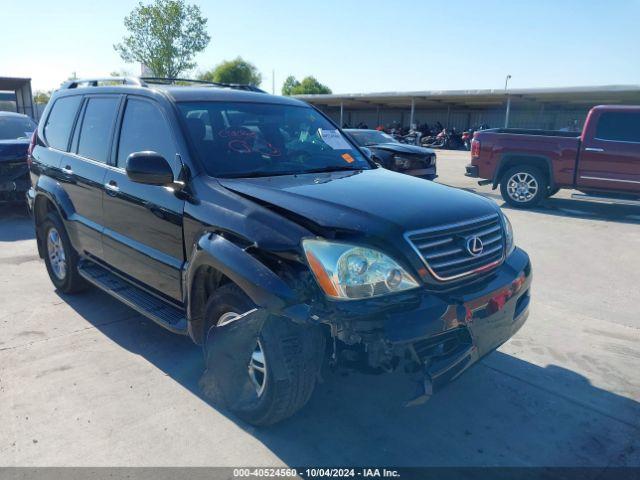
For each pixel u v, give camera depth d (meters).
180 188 3.42
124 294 4.06
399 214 2.87
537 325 4.66
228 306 2.98
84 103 4.76
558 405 3.43
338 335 2.56
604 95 28.47
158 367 3.81
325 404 3.37
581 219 9.41
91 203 4.38
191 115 3.71
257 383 2.99
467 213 3.12
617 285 5.78
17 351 4.01
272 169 3.67
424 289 2.75
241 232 2.93
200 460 2.85
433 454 2.94
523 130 11.38
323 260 2.62
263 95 4.42
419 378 2.67
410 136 28.52
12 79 21.41
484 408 3.38
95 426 3.11
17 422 3.13
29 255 6.66
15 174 8.50
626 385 3.68
